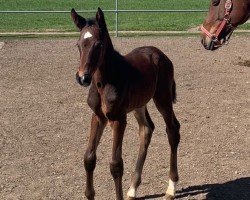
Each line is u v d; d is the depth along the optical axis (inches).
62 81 248.2
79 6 539.8
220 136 175.6
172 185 130.5
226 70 271.9
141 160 130.3
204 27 136.9
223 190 137.3
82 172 147.4
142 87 117.4
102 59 105.8
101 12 105.2
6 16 484.7
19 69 273.1
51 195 133.8
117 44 342.3
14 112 199.9
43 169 149.0
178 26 426.0
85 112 201.0
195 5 538.3
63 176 144.8
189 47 334.3
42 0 593.3
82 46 103.0
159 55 128.0
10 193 135.0
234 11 132.4
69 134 176.7
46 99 217.8
